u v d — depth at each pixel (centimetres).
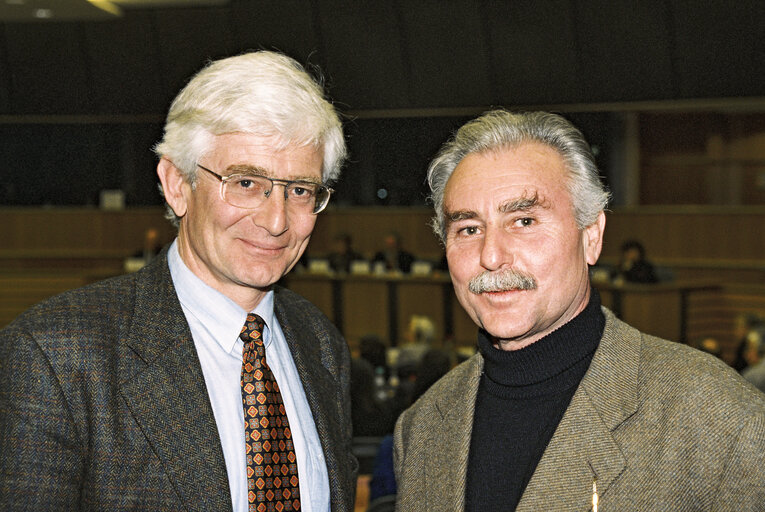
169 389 162
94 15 1084
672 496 143
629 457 148
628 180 1344
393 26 1151
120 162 1429
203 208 165
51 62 1320
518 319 156
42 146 1434
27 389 152
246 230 163
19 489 147
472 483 164
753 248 1130
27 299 1298
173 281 176
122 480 155
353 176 1377
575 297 160
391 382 655
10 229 1362
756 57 946
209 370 170
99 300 167
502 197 156
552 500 152
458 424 172
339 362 204
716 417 144
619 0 1016
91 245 1362
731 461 140
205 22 1236
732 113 1355
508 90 1112
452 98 1146
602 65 1047
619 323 166
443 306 1058
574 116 1236
